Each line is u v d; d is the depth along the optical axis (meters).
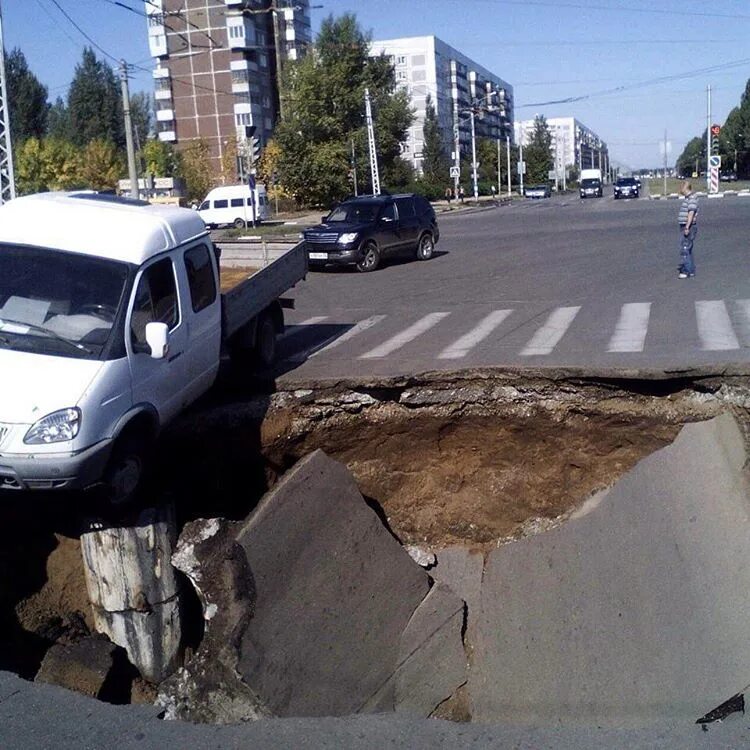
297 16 78.81
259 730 4.49
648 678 6.46
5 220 7.26
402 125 57.25
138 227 7.35
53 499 7.03
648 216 37.62
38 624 6.99
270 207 54.88
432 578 8.26
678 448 7.28
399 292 18.97
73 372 6.27
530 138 124.75
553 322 13.57
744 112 88.94
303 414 9.17
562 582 7.60
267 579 6.80
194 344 7.80
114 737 4.49
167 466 8.65
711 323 12.49
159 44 69.56
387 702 7.46
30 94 65.06
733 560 6.34
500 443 9.02
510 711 7.38
